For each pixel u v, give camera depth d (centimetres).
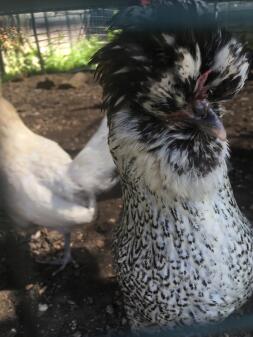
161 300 33
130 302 36
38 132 71
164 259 31
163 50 25
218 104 28
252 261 34
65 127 73
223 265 32
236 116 68
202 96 26
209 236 31
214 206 31
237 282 33
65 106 80
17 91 88
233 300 34
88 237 51
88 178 43
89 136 70
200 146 28
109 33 29
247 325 35
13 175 43
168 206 30
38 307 44
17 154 44
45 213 43
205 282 32
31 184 43
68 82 89
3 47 89
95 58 28
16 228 47
